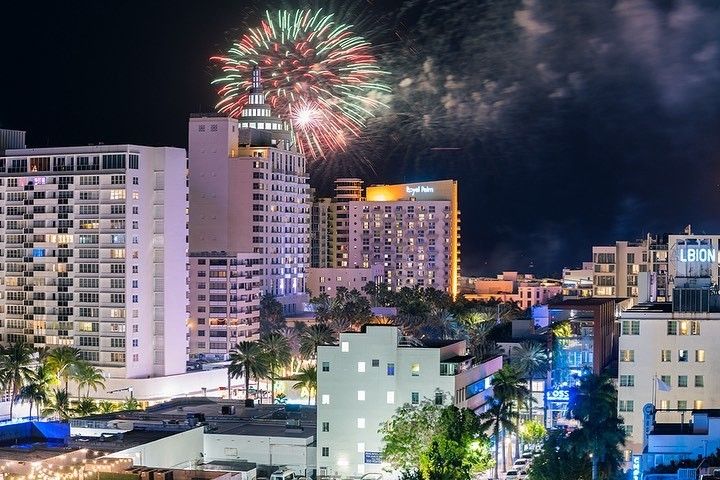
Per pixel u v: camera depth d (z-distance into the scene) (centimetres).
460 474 18600
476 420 19800
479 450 19250
